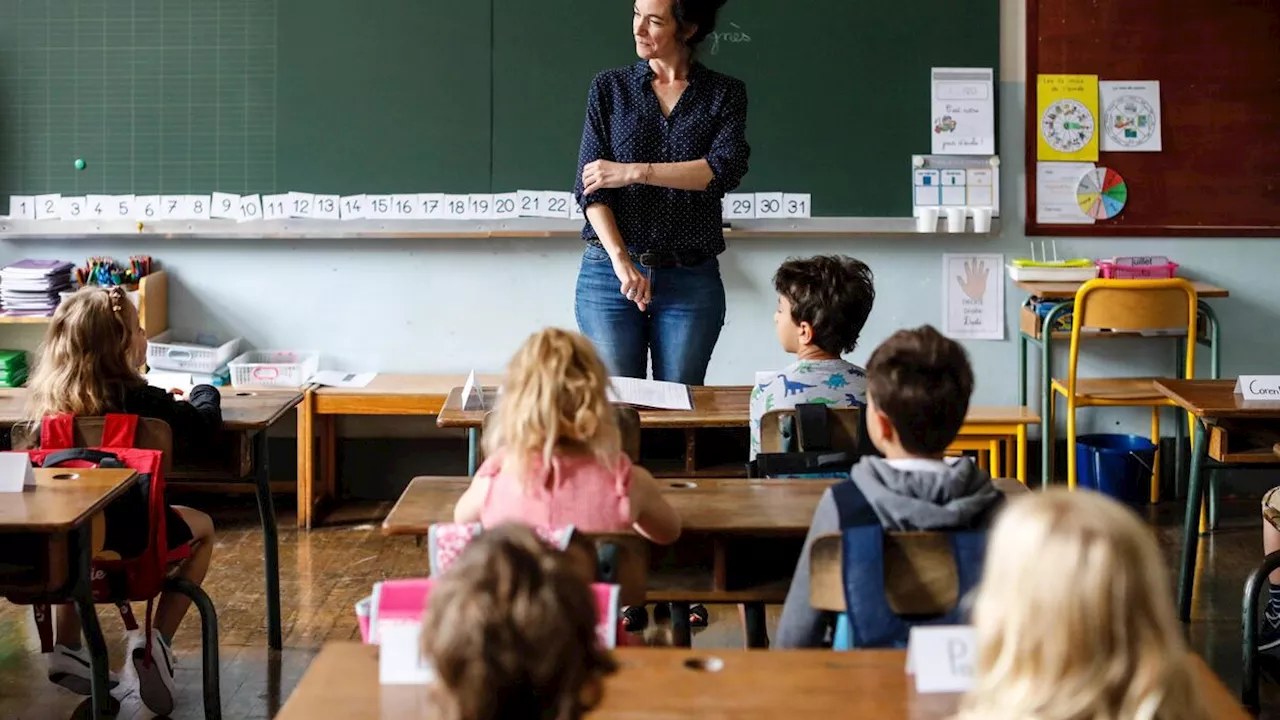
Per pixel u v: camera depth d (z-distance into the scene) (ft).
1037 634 4.21
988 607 4.35
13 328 17.84
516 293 18.08
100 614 13.35
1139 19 17.66
